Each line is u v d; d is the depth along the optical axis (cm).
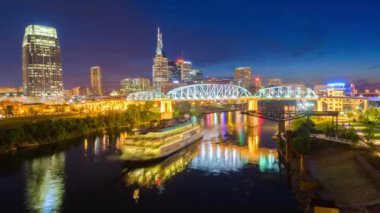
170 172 11981
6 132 16700
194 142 17875
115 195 9612
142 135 13400
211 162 13312
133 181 10962
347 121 19725
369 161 9612
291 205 8550
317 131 15200
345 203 7675
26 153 15450
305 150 12256
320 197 8144
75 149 16350
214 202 8900
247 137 19950
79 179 11169
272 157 14088
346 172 9444
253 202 8819
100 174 11775
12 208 8706
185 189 10019
